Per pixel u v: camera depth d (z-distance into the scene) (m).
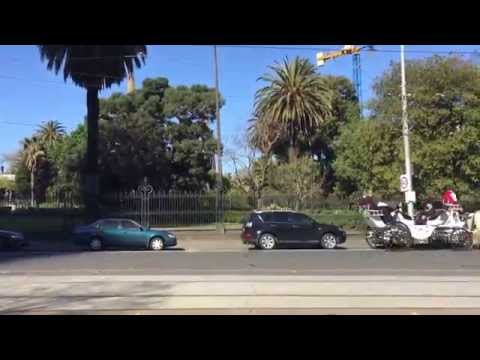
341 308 10.19
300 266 17.31
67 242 30.09
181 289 12.38
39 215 35.03
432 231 24.39
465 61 33.06
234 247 27.38
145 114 53.75
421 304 10.59
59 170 67.88
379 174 34.44
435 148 31.89
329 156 62.78
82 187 35.09
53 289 12.52
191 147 53.34
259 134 54.50
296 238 25.56
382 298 11.23
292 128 53.25
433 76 32.78
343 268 16.75
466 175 32.72
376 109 35.31
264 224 25.64
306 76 52.25
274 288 12.47
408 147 30.23
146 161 51.44
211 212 34.78
